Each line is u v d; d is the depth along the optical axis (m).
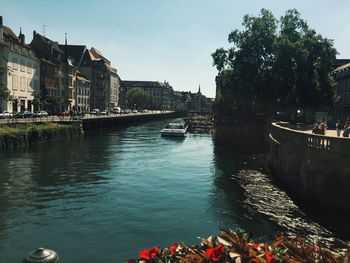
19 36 69.38
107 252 12.30
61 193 20.09
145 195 20.00
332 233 14.16
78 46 114.38
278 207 17.83
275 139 29.91
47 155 33.91
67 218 15.76
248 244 4.99
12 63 61.31
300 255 5.02
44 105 75.81
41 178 23.81
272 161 28.94
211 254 4.71
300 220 15.78
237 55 53.50
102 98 126.31
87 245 12.85
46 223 15.06
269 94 51.47
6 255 11.94
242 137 61.06
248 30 53.91
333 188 16.75
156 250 5.10
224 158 35.50
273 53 52.09
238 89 53.56
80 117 62.72
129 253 12.25
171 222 15.48
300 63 48.31
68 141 47.22
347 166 16.11
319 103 50.88
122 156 35.50
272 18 53.09
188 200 19.11
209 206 17.94
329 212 16.80
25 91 67.19
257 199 19.39
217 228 14.80
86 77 114.44
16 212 16.48
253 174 26.92
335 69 68.69
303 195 19.30
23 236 13.59
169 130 59.72
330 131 36.06
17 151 35.44
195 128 84.00
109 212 16.75
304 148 19.53
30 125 42.44
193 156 36.66
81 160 32.00
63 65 88.25
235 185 22.94
